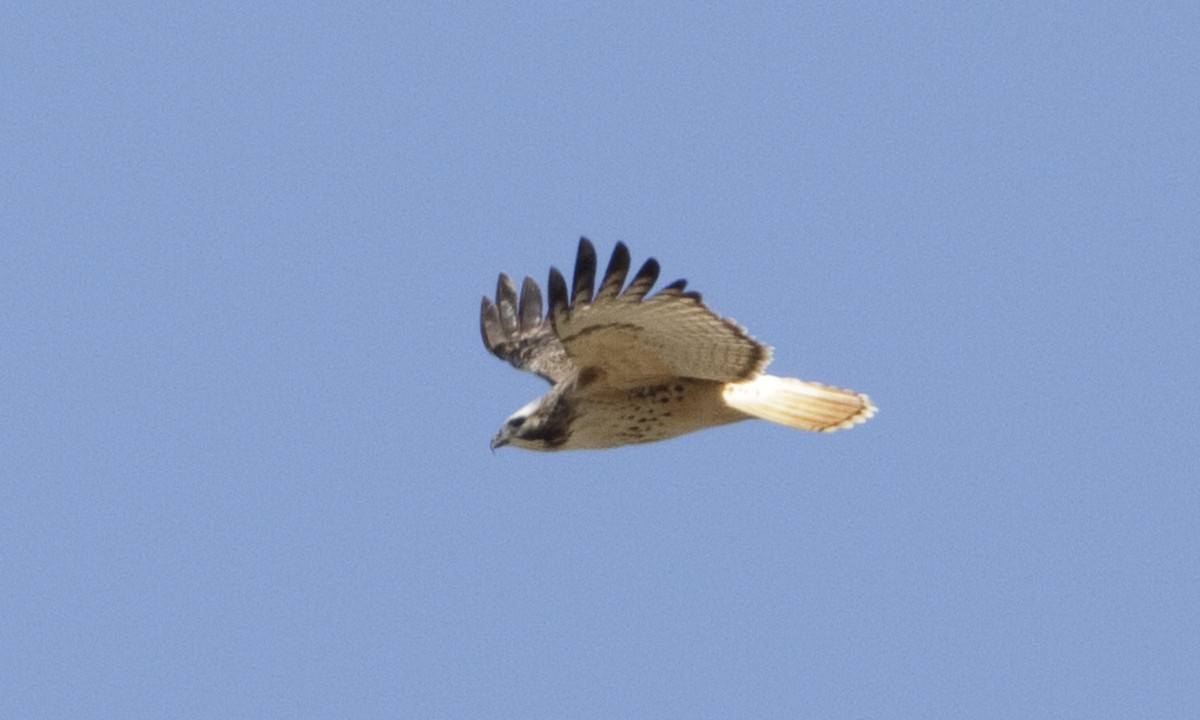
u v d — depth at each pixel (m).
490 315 19.45
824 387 16.92
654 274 15.18
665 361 16.45
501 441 17.69
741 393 17.00
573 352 16.28
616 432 17.52
